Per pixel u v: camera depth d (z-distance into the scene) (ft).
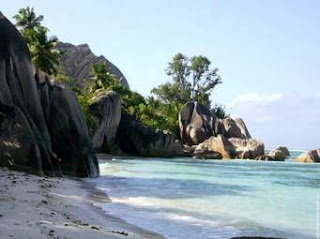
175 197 58.08
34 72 85.30
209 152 204.03
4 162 61.36
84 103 172.24
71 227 30.14
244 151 206.18
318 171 131.95
